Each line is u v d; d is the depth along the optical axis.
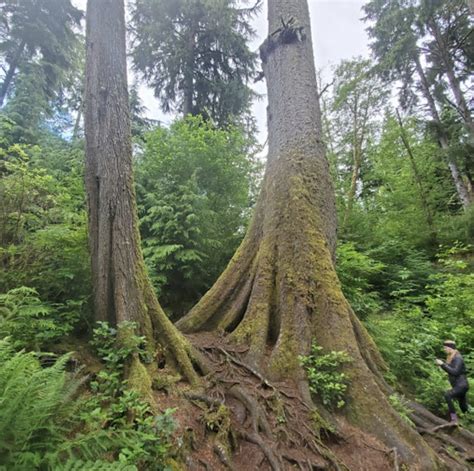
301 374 3.96
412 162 14.02
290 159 5.65
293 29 6.19
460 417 4.58
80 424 2.43
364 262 8.47
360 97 15.20
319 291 4.63
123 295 3.94
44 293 4.21
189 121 10.57
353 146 15.67
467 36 13.41
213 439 2.93
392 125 15.09
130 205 4.39
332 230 5.46
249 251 5.57
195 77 14.23
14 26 12.50
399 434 3.46
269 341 4.58
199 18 13.49
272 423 3.27
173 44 13.65
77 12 13.39
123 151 4.49
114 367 3.38
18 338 3.41
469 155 12.24
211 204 7.98
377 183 16.39
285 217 5.27
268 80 6.51
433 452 3.37
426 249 12.05
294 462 2.91
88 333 4.05
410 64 15.05
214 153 8.34
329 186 5.70
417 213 13.02
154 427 2.52
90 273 4.46
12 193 4.59
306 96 6.03
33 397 1.98
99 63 4.69
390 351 5.63
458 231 11.28
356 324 4.81
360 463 3.15
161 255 6.49
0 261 4.15
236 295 5.27
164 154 7.98
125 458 2.00
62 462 2.00
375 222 13.40
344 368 3.98
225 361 4.13
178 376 3.61
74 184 6.84
